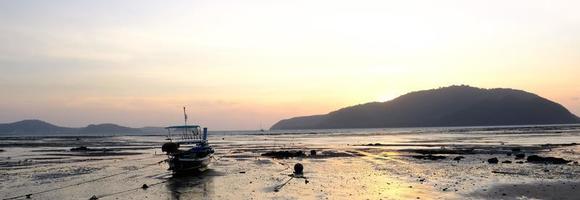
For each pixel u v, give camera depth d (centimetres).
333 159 6122
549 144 8881
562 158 5600
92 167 5362
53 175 4584
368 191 3294
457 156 6278
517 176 3953
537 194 3064
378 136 16938
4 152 8756
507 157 5966
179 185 3797
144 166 5422
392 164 5256
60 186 3812
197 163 4544
